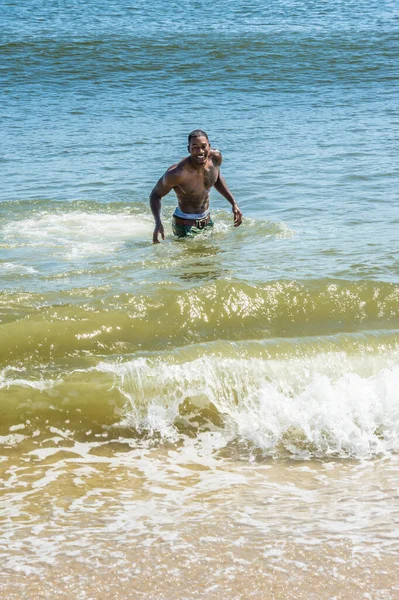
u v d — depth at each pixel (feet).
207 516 13.85
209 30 92.79
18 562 12.37
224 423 17.30
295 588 11.83
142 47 81.97
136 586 11.85
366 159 40.81
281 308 21.66
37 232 29.35
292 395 17.95
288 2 118.42
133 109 56.80
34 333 19.75
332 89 65.26
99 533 13.25
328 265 24.90
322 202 33.27
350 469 15.78
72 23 97.60
